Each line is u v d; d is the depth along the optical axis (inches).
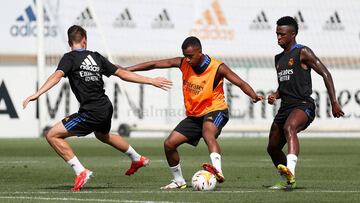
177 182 1283.2
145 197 1096.8
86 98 1235.9
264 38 3740.2
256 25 3737.7
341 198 1100.5
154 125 3469.5
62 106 3464.6
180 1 3673.7
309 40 3836.1
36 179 1471.5
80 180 1221.1
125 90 3464.6
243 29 3720.5
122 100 3496.6
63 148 1224.8
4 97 3484.3
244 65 3720.5
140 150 2501.2
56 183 1386.6
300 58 1270.9
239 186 1314.0
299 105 1266.0
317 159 2138.3
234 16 3718.0
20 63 3489.2
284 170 1173.7
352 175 1590.8
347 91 3818.9
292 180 1187.9
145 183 1392.7
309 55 1266.0
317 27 3836.1
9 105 3484.3
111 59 3289.9
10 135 3472.0
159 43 3654.0
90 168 1759.4
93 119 1240.8
